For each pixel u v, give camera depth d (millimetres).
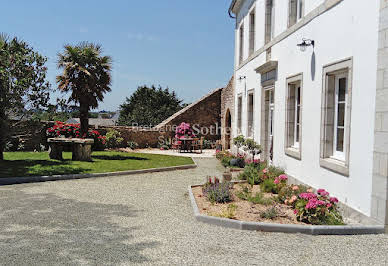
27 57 10055
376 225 4562
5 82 9859
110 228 4680
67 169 9375
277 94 8875
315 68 6562
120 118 35781
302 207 4980
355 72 5133
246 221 4836
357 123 5059
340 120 6047
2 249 3812
